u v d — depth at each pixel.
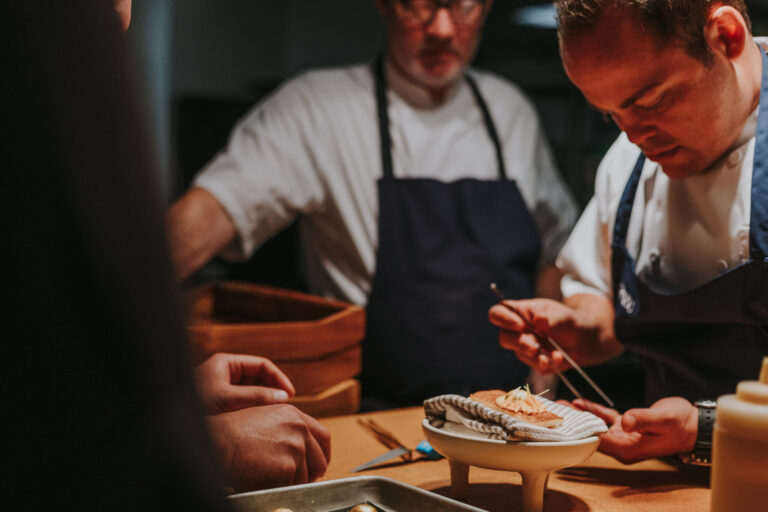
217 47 4.44
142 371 0.36
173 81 4.18
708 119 1.14
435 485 1.07
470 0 2.27
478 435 0.96
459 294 2.32
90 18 0.36
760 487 0.75
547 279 2.64
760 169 1.17
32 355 0.35
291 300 1.96
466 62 2.37
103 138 0.35
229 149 2.43
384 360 2.30
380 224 2.34
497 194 2.42
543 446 0.91
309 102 2.43
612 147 1.57
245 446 0.95
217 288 2.17
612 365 1.84
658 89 1.08
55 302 0.35
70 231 0.35
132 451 0.37
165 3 3.99
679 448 1.13
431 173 2.41
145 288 0.36
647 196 1.39
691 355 1.31
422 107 2.44
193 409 0.39
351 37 4.66
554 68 3.08
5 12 0.34
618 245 1.43
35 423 0.35
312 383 1.62
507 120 2.56
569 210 2.69
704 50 1.07
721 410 0.78
